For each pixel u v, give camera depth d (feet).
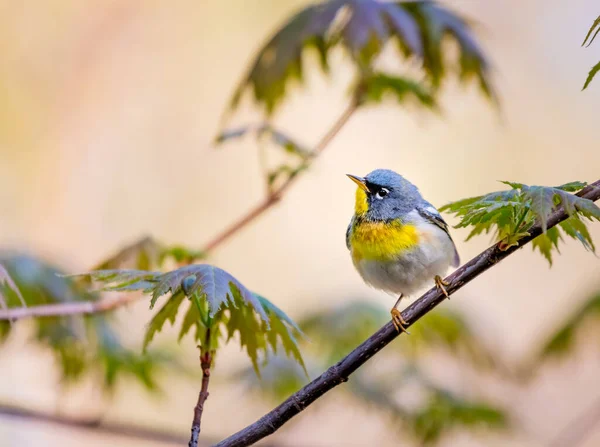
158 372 30.91
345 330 34.83
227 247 55.36
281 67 29.35
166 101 58.44
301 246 56.65
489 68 30.58
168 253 25.48
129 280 16.92
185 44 60.03
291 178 28.32
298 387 32.73
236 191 56.75
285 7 60.75
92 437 40.91
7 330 27.17
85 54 58.08
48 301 26.89
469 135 59.72
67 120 56.34
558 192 15.55
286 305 54.29
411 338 35.40
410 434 33.47
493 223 17.88
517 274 58.44
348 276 55.88
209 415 42.80
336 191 57.82
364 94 31.24
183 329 18.21
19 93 55.26
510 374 36.91
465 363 36.42
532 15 62.85
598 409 46.21
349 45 27.48
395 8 28.58
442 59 30.71
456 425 33.37
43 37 57.31
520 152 59.72
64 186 54.70
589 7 62.59
